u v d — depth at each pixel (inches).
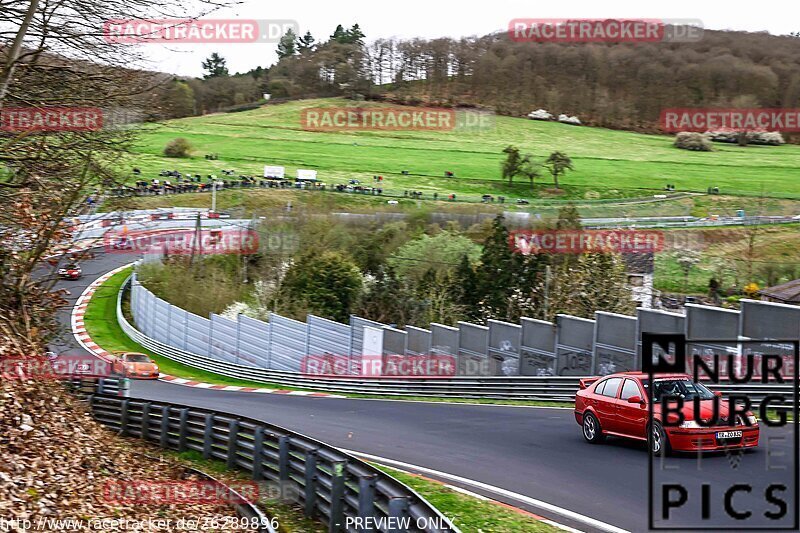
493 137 7554.1
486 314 2645.2
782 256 3491.6
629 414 882.8
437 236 3041.3
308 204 3750.0
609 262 2610.7
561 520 633.6
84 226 1254.9
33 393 811.4
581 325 1467.8
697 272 3166.8
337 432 1145.4
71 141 991.6
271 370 2114.9
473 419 1243.2
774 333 1092.5
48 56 953.5
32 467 673.0
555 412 1294.3
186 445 943.7
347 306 2829.7
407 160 6486.2
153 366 2198.6
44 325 1047.6
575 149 7140.8
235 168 5639.8
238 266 3233.3
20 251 976.9
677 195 5551.2
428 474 836.6
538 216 3649.1
